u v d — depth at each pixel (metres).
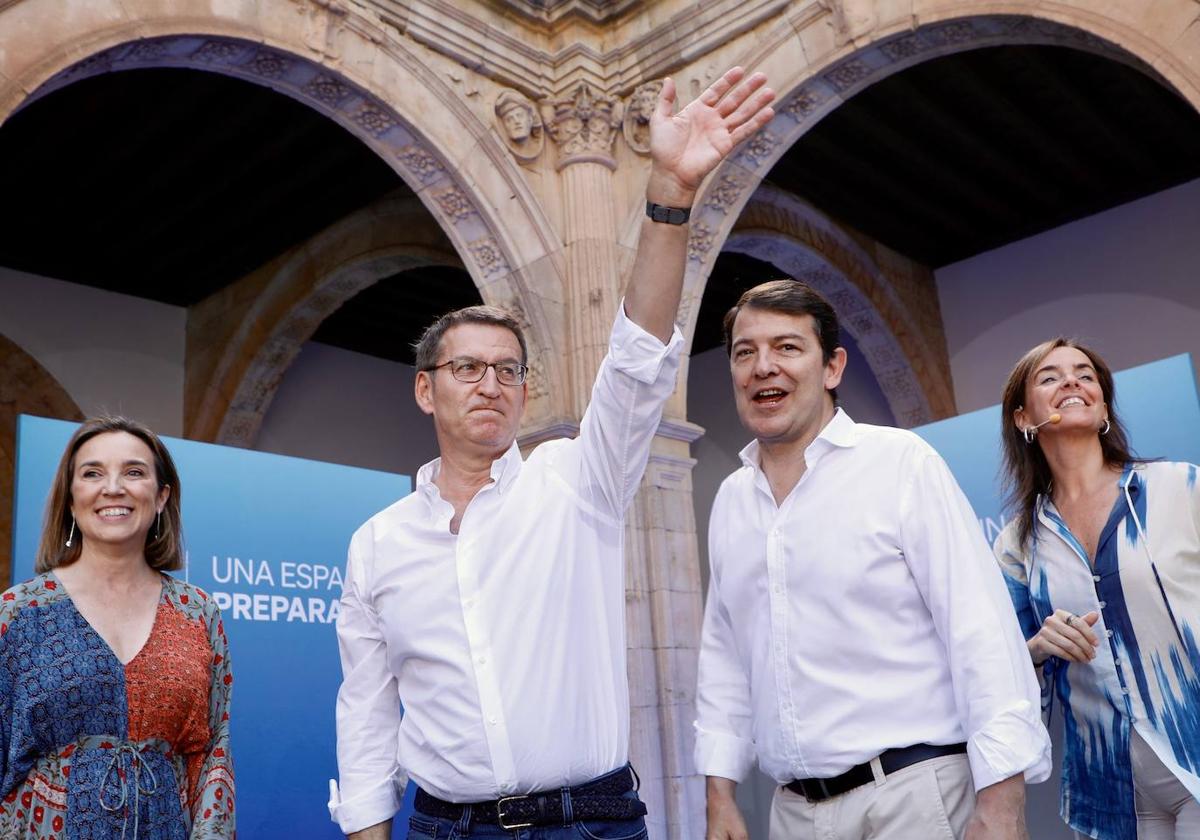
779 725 1.96
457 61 6.73
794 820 1.96
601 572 1.99
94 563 2.31
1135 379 3.56
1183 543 2.39
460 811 1.85
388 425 11.66
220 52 5.68
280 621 3.70
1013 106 7.80
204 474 3.62
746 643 2.10
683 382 6.88
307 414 10.89
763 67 6.52
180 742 2.29
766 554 2.03
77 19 5.06
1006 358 9.95
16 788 2.13
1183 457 3.43
